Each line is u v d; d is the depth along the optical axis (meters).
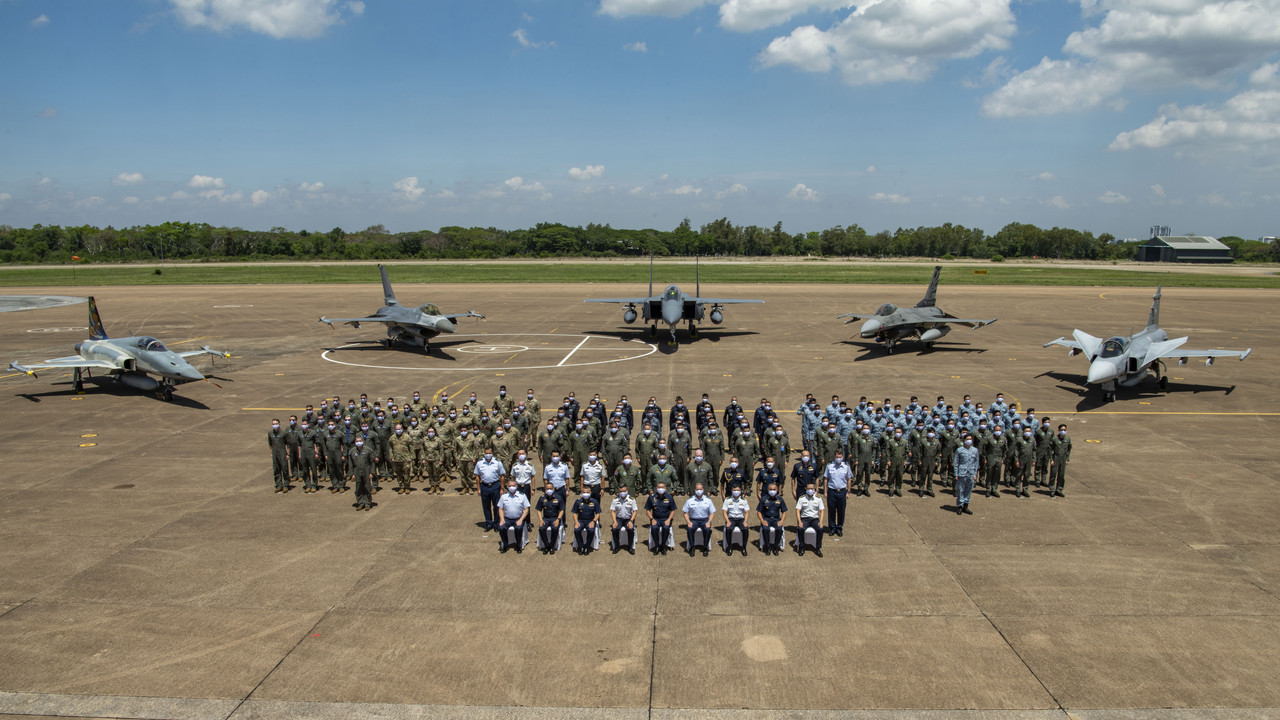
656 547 12.42
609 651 9.41
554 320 48.72
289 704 8.43
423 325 34.75
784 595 10.88
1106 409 23.53
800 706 8.32
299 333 43.03
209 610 10.55
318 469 16.00
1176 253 172.88
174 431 21.20
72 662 9.29
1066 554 12.35
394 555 12.39
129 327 45.69
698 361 32.72
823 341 38.72
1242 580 11.41
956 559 12.15
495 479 13.22
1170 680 8.80
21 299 65.62
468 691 8.62
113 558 12.32
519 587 11.19
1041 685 8.70
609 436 15.96
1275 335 41.28
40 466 17.73
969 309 54.78
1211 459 17.94
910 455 16.03
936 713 8.20
